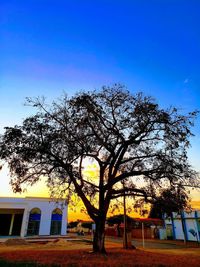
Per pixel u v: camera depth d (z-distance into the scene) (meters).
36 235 40.97
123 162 18.48
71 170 17.58
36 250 21.12
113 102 17.86
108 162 18.48
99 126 17.58
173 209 16.88
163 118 16.61
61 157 17.08
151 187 17.80
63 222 43.88
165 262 14.70
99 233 17.53
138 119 17.08
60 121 17.36
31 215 41.94
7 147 15.71
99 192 18.38
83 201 17.61
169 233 42.75
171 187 16.86
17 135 15.60
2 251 20.44
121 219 49.38
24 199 41.19
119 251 20.02
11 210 42.34
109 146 17.84
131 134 17.66
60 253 17.91
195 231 37.16
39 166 17.48
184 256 18.53
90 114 17.22
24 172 16.44
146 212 18.19
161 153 17.42
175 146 16.75
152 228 46.78
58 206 44.09
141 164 18.50
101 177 18.80
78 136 17.25
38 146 16.12
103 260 14.48
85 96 16.91
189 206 17.00
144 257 16.59
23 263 12.70
